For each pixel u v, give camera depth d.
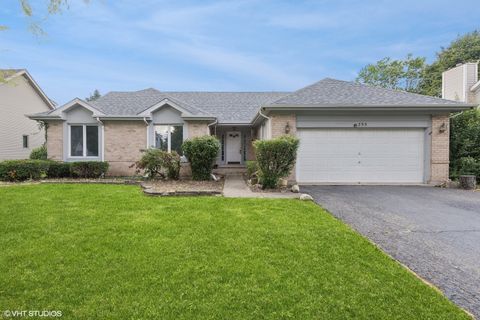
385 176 12.48
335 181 12.50
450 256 4.51
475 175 12.06
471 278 3.80
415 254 4.58
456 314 2.94
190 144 12.89
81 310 2.90
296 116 12.33
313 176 12.52
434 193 10.14
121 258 4.15
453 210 7.55
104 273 3.69
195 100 20.92
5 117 19.94
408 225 6.17
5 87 19.84
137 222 5.96
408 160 12.47
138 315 2.84
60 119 14.34
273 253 4.41
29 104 22.44
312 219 6.32
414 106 11.81
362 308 3.01
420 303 3.12
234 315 2.87
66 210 6.91
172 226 5.70
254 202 8.04
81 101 14.30
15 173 12.01
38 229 5.42
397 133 12.46
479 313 3.03
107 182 11.72
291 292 3.30
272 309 2.97
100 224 5.80
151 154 12.81
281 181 10.98
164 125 14.73
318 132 12.50
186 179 13.27
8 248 4.47
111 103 16.14
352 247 4.70
